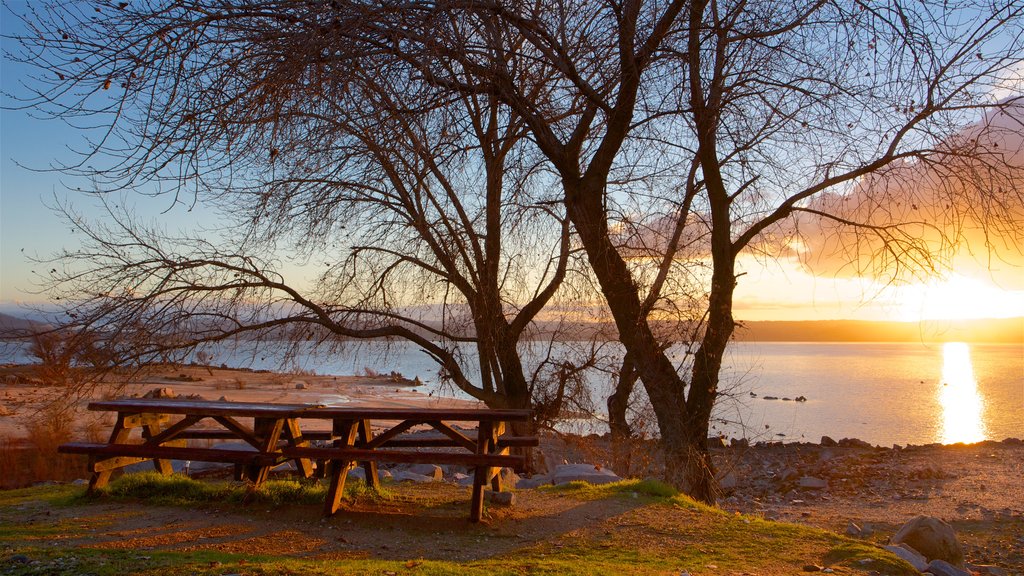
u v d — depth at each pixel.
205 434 7.38
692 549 5.74
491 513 6.60
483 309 12.57
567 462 13.91
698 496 10.27
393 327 13.05
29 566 4.37
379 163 10.41
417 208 12.02
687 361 10.79
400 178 10.77
